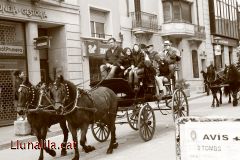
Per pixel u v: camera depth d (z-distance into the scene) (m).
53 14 18.83
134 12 25.77
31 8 17.58
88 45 20.83
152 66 11.03
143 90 10.77
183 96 12.83
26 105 8.41
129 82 10.20
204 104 20.45
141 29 25.73
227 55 41.66
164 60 12.23
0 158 9.72
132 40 25.62
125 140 10.72
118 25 24.00
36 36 17.98
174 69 12.34
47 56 20.09
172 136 10.69
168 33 29.06
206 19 36.38
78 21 20.44
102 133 10.59
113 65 10.55
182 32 29.59
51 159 9.00
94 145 10.30
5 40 16.91
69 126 8.31
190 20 33.16
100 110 8.88
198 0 34.84
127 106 10.32
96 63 22.20
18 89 8.55
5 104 16.75
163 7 29.84
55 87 8.00
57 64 19.78
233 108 17.03
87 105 8.40
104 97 9.13
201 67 34.84
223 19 40.38
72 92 8.15
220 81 18.19
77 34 20.31
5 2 16.27
